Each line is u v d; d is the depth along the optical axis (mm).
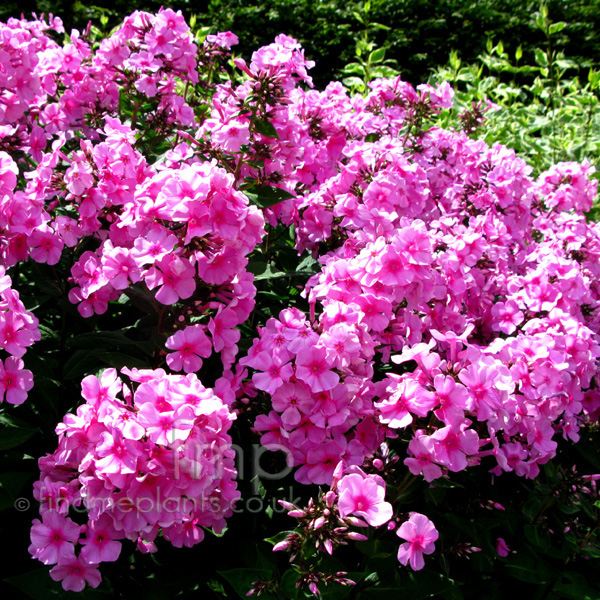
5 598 531
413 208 671
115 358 540
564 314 605
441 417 492
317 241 664
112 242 562
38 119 729
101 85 742
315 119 724
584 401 649
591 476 579
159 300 520
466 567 584
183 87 857
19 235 565
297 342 525
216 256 528
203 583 535
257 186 637
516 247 751
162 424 458
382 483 496
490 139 1074
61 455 475
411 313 560
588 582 613
